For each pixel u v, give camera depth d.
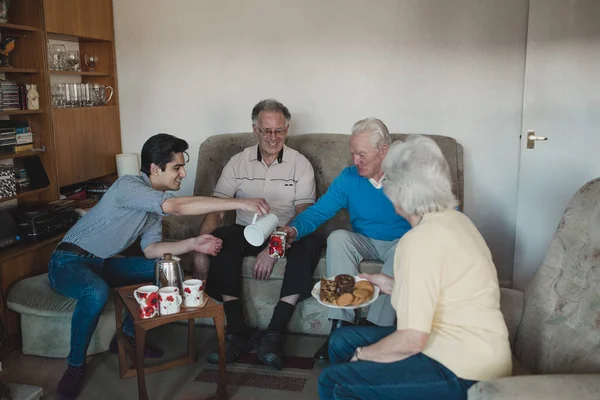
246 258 2.65
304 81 3.40
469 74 3.19
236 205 2.32
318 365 2.46
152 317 1.93
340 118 3.40
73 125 3.22
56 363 2.46
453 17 3.15
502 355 1.41
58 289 2.31
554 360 1.60
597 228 1.63
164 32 3.54
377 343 1.50
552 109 3.06
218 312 2.03
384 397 1.45
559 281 1.70
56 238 2.86
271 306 2.68
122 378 2.34
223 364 2.09
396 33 3.24
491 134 3.23
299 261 2.53
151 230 2.50
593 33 2.94
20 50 2.95
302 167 2.90
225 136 3.29
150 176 2.37
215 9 3.44
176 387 2.27
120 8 3.58
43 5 2.92
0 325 2.49
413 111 3.30
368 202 2.59
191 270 2.80
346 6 3.27
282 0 3.34
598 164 3.05
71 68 3.28
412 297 1.39
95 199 3.45
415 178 1.47
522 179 3.18
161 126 3.67
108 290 2.24
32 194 3.06
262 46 3.42
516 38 3.10
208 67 3.52
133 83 3.65
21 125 2.89
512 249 3.33
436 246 1.41
